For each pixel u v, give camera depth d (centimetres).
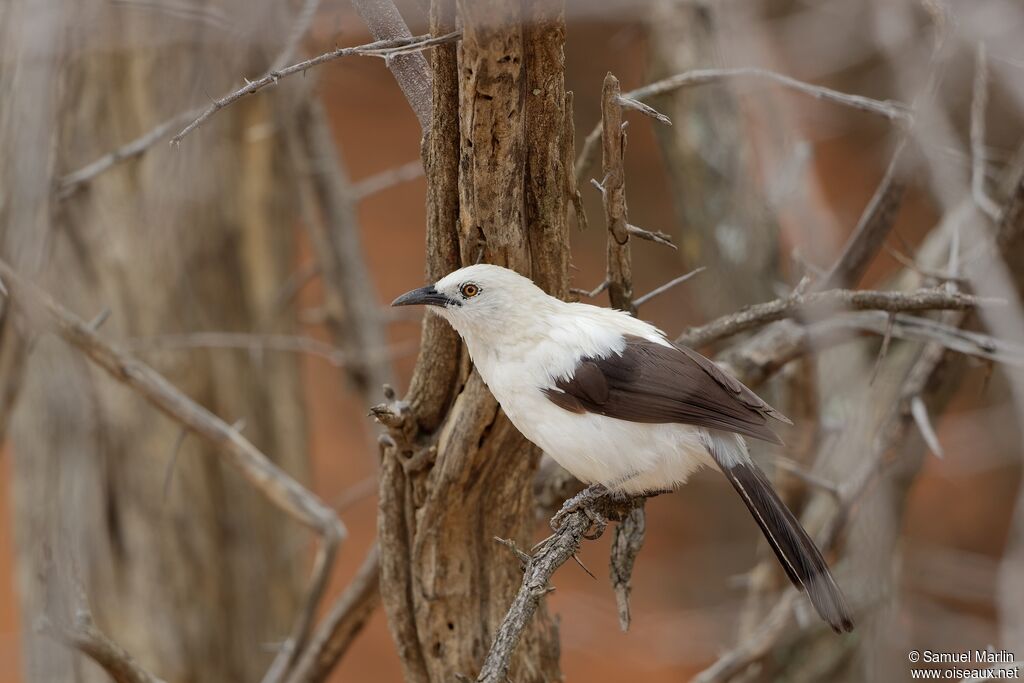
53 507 1334
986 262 928
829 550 1056
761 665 1180
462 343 743
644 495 797
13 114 850
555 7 616
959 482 2441
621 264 794
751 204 1472
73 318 920
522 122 653
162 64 1259
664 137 1524
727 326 886
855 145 2473
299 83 1300
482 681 623
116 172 1332
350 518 2380
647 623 2006
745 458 782
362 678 2112
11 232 833
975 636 1666
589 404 746
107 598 1396
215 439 984
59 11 793
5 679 1938
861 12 1636
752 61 1272
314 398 2511
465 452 744
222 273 1449
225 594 1457
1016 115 1727
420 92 722
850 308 834
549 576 675
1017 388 776
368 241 2764
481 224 693
